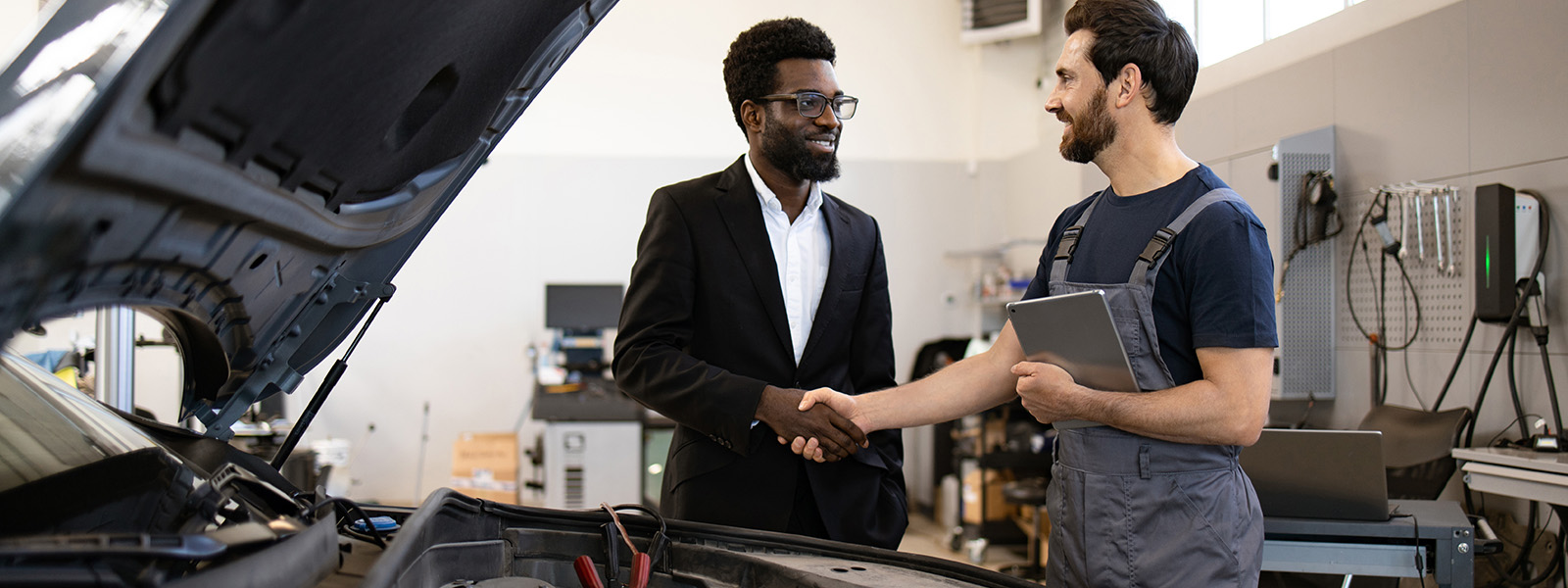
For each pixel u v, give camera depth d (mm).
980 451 4688
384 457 5594
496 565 1035
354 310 1072
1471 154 2922
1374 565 1868
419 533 818
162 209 600
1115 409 1286
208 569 570
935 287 6055
